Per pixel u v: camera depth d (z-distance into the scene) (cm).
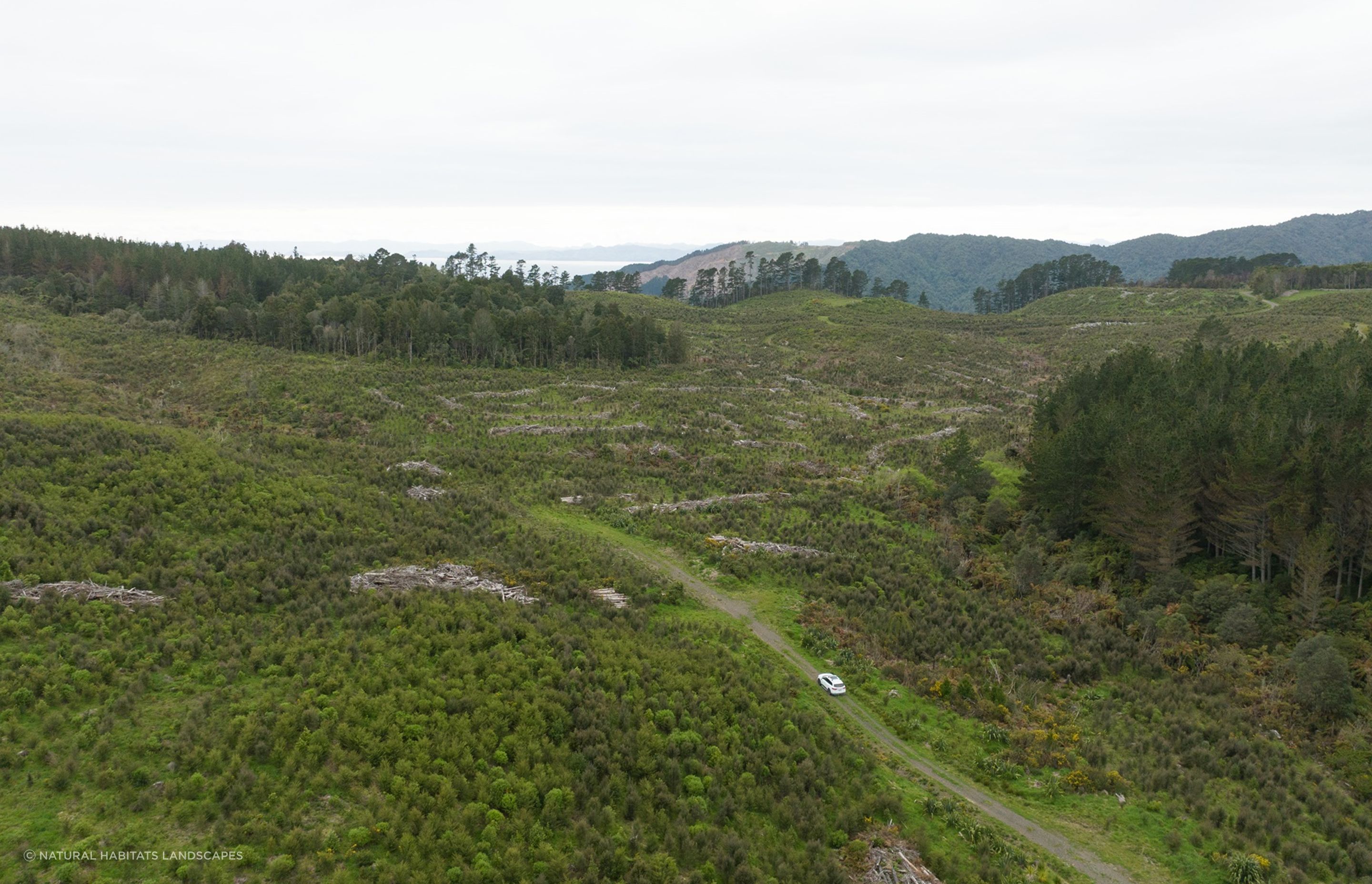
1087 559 6181
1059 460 6588
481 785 2827
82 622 3425
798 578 5575
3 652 3180
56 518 4284
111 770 2650
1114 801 3478
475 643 3784
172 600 3838
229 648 3494
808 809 3067
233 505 4947
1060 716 4138
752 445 9062
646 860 2675
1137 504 5756
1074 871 3039
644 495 7188
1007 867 2984
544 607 4416
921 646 4716
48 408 7481
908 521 7044
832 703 4103
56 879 2198
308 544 4762
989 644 4844
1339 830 3275
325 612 3984
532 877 2497
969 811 3334
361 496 5797
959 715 4116
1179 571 5544
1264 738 3959
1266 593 5238
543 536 5741
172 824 2481
